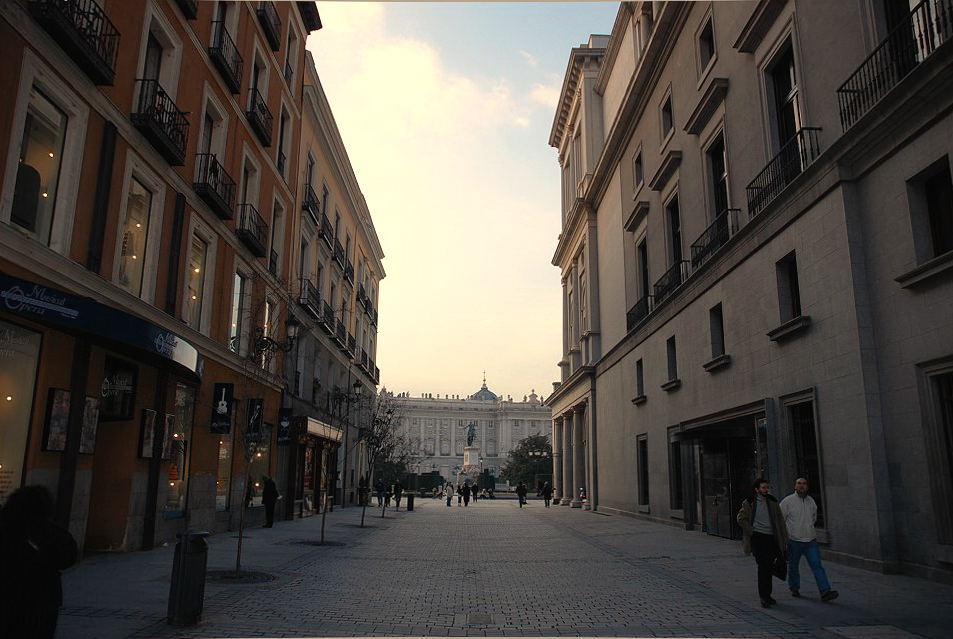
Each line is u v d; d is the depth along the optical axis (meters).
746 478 17.33
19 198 10.56
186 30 16.12
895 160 11.56
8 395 10.19
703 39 21.84
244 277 20.92
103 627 6.81
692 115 21.05
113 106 12.90
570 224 41.84
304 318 27.52
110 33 12.85
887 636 7.05
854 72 12.09
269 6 22.44
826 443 13.13
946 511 10.27
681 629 7.50
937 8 10.62
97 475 13.61
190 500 16.72
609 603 9.12
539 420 140.50
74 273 11.54
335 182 35.09
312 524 23.53
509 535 20.67
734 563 13.19
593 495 35.47
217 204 17.66
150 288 14.70
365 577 11.30
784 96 16.41
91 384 12.26
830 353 13.07
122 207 13.38
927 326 10.72
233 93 19.28
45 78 10.91
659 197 25.94
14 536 4.27
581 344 40.69
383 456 49.06
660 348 24.83
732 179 18.75
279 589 9.67
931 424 10.57
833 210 13.02
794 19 15.05
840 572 11.46
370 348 48.72
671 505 22.92
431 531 22.14
